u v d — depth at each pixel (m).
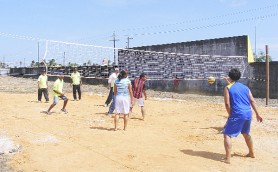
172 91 29.80
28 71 40.78
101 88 28.66
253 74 24.98
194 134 9.14
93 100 17.77
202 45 28.55
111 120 11.08
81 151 6.97
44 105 14.70
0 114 11.80
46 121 10.54
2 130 8.96
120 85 9.17
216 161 6.41
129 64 30.97
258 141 8.32
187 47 29.53
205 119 12.04
